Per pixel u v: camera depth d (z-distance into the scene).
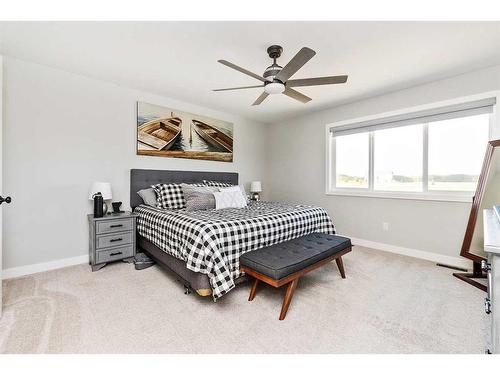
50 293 2.05
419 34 1.96
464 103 2.71
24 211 2.46
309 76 2.74
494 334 0.90
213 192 3.12
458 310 1.81
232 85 3.06
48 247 2.60
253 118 4.72
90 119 2.86
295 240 2.34
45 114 2.57
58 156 2.66
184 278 2.05
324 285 2.24
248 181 4.78
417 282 2.30
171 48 2.19
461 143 2.83
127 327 1.59
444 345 1.43
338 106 3.88
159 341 1.46
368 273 2.53
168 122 3.55
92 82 2.87
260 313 1.77
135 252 2.84
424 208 3.03
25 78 2.44
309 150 4.35
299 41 2.05
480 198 2.45
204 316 1.73
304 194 4.44
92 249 2.56
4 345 1.40
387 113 3.30
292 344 1.44
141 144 3.28
